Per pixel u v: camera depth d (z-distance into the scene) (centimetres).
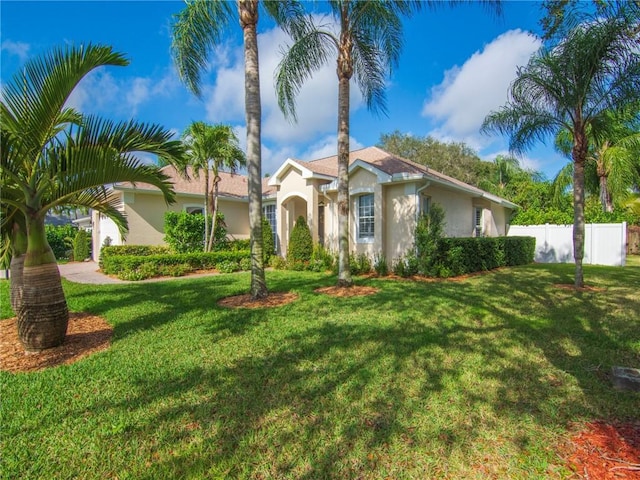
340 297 852
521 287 980
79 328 618
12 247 606
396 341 521
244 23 812
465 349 488
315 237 1557
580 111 933
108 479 251
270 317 666
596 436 290
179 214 1573
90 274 1445
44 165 484
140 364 449
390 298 827
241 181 2314
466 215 1719
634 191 2028
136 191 1603
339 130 959
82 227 2642
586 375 404
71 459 272
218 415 328
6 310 779
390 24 955
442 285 1017
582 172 971
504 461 263
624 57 812
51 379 406
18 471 259
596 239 1672
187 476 253
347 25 923
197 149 1531
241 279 1207
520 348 492
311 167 1591
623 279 1118
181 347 511
